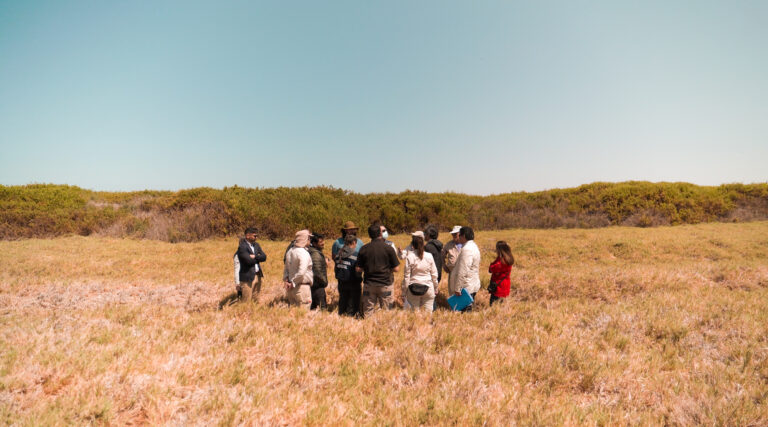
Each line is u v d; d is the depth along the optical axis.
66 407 3.17
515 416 3.52
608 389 4.30
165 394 3.55
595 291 9.62
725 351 5.27
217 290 9.87
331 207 21.81
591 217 23.44
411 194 25.20
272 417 3.32
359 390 4.09
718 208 25.12
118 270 12.85
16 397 3.29
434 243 8.27
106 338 4.80
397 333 5.82
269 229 20.08
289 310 6.68
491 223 23.81
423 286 7.16
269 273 12.48
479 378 4.20
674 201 23.89
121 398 3.46
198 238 19.50
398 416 3.42
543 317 6.49
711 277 10.61
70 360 4.01
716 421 3.45
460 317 6.66
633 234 18.62
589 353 5.05
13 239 18.78
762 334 5.76
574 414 3.57
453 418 3.43
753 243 16.62
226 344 4.98
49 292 9.20
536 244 16.55
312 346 5.16
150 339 4.94
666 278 10.00
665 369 4.89
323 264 7.50
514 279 11.05
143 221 20.30
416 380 4.40
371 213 23.02
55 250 15.76
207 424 3.11
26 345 4.35
